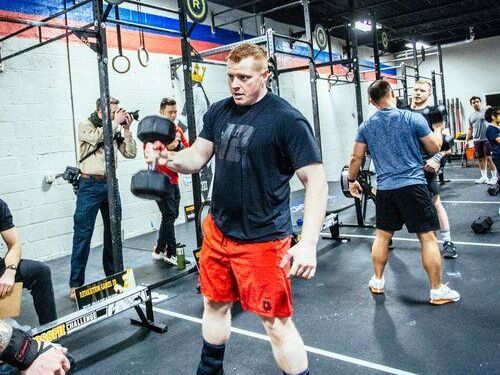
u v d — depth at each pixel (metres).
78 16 5.18
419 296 2.96
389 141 2.74
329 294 3.14
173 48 6.38
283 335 1.60
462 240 4.30
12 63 4.57
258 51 1.54
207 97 6.98
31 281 2.34
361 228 5.23
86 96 5.27
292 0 7.76
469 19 10.68
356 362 2.16
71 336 2.70
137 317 2.93
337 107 10.60
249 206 1.57
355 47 5.29
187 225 6.22
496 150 6.12
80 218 3.41
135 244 5.25
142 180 1.64
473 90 13.05
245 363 2.22
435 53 13.30
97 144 3.45
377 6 8.34
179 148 3.86
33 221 4.74
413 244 4.37
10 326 0.99
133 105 5.81
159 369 2.24
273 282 1.55
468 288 3.04
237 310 2.95
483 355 2.13
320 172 1.51
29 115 4.71
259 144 1.53
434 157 3.14
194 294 3.38
